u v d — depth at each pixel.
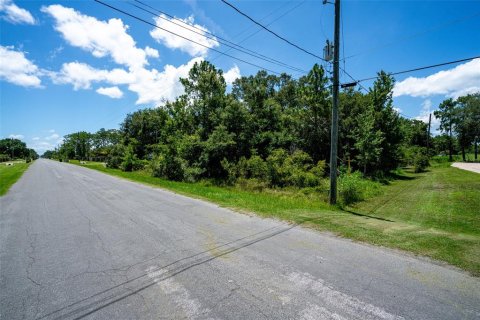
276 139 24.66
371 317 2.98
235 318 3.01
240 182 19.64
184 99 27.17
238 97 44.25
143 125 48.00
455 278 3.85
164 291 3.67
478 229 7.30
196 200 11.35
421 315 3.01
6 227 7.39
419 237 5.73
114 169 41.06
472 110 50.47
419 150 42.66
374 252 4.92
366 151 21.72
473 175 22.41
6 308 3.34
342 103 25.84
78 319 3.08
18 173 31.58
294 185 17.25
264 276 4.04
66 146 128.50
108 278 4.11
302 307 3.21
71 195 13.29
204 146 23.58
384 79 24.72
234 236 6.09
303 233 6.23
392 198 13.32
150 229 6.82
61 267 4.57
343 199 12.14
